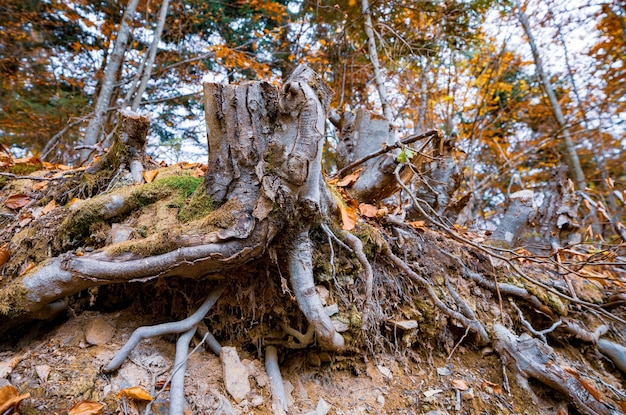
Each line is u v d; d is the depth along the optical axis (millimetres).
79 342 1236
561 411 1517
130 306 1464
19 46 5180
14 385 1046
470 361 1720
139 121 1755
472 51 5320
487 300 1893
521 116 6883
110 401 1027
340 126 2973
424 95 5156
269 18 6109
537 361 1622
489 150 6621
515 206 2820
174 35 5777
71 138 4941
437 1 4109
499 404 1512
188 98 5957
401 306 1688
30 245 1479
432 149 2021
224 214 1142
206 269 1185
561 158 6734
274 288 1381
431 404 1416
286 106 1091
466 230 2551
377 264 1687
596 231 3482
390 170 2020
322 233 1502
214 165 1214
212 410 1095
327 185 1525
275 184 1090
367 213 1835
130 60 5262
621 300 2076
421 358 1664
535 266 2215
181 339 1234
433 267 1846
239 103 1151
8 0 4875
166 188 1452
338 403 1351
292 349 1495
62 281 1150
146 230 1267
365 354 1540
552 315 1946
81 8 5234
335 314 1421
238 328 1419
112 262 1145
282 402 1234
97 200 1396
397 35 3848
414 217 2432
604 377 1842
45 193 1959
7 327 1221
